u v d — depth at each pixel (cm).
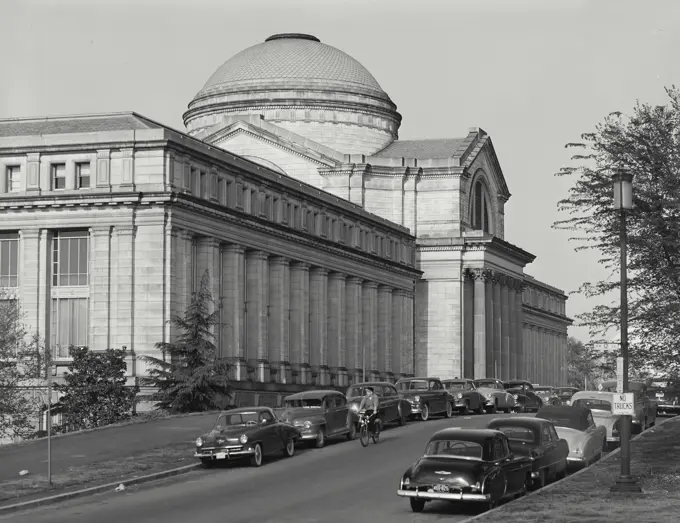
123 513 3497
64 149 7369
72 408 6569
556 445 4100
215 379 6781
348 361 10400
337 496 3822
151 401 6962
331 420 5431
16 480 4112
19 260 7450
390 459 4831
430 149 12988
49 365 6388
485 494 3344
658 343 4312
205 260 7744
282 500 3738
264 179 8638
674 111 4400
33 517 3441
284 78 12825
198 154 7638
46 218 7388
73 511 3553
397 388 7156
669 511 3175
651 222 4188
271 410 4903
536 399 8394
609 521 3011
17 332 6794
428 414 6981
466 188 12738
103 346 7219
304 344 9250
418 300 12462
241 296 8206
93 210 7312
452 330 12331
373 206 12294
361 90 13012
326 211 9900
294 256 9106
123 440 5275
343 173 12112
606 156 4462
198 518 3384
